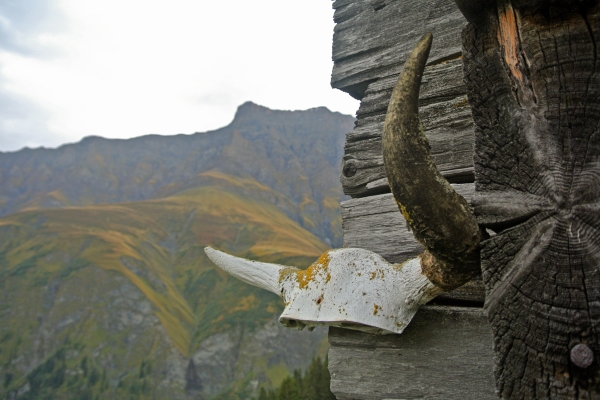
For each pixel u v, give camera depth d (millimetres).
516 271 1242
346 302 1891
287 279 2121
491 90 1396
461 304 2230
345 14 3158
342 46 3104
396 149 1308
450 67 2520
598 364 1113
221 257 2342
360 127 2836
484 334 2078
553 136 1258
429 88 2562
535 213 1247
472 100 1439
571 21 1269
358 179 2738
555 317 1177
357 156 2775
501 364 1255
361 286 1912
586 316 1138
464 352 2102
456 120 2424
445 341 2152
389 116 1332
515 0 1331
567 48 1265
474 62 1444
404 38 2820
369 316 1848
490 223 1326
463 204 1332
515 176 1312
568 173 1220
